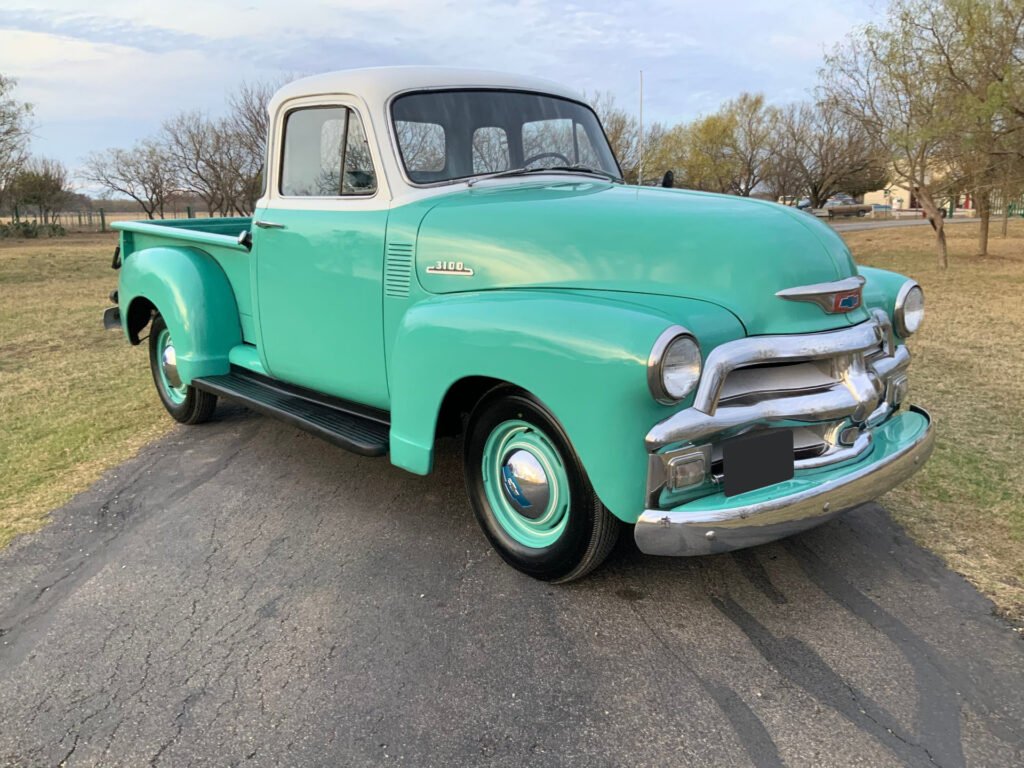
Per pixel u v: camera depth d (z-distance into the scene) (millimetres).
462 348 2914
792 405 2672
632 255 2852
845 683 2463
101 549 3471
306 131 3879
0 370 7070
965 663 2553
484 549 3410
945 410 5273
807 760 2141
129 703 2438
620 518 2613
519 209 3172
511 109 3953
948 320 9055
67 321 9992
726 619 2834
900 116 15172
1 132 24172
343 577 3188
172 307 4688
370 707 2396
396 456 3295
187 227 5715
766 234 2844
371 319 3578
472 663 2604
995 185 13945
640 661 2600
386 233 3457
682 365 2438
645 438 2490
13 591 3121
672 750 2189
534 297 2828
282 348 4152
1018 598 2926
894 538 3426
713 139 36938
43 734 2311
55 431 5203
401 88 3615
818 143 35344
